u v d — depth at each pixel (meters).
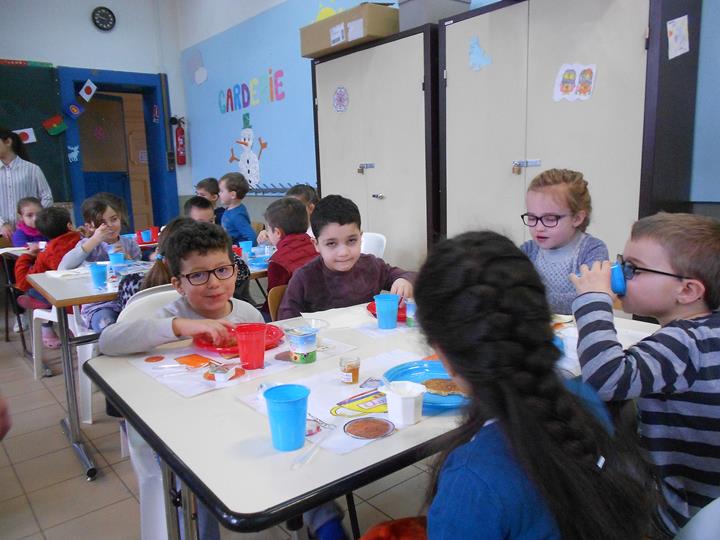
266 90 5.43
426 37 3.23
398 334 1.50
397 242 3.67
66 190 6.07
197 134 6.72
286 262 2.62
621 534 0.63
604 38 2.46
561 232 1.84
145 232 4.09
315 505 0.75
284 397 0.90
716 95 2.54
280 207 2.82
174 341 1.46
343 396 1.08
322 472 0.81
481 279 0.63
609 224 2.57
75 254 2.91
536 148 2.80
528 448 0.60
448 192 3.28
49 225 3.27
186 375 1.21
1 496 2.06
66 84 6.00
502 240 0.69
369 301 2.06
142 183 7.69
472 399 0.67
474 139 3.08
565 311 1.82
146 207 7.70
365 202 3.86
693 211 2.70
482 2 3.43
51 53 5.94
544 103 2.73
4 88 5.65
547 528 0.61
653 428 1.06
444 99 3.20
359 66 3.70
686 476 1.05
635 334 1.47
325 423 0.96
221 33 5.93
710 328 1.00
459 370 0.65
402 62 3.40
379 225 3.78
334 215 1.92
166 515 1.18
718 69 2.52
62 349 2.30
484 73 2.97
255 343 1.24
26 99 5.77
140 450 1.33
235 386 1.14
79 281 2.54
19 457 2.34
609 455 0.66
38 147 5.88
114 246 3.18
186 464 0.83
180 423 0.97
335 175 4.07
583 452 0.62
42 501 2.02
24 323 4.30
